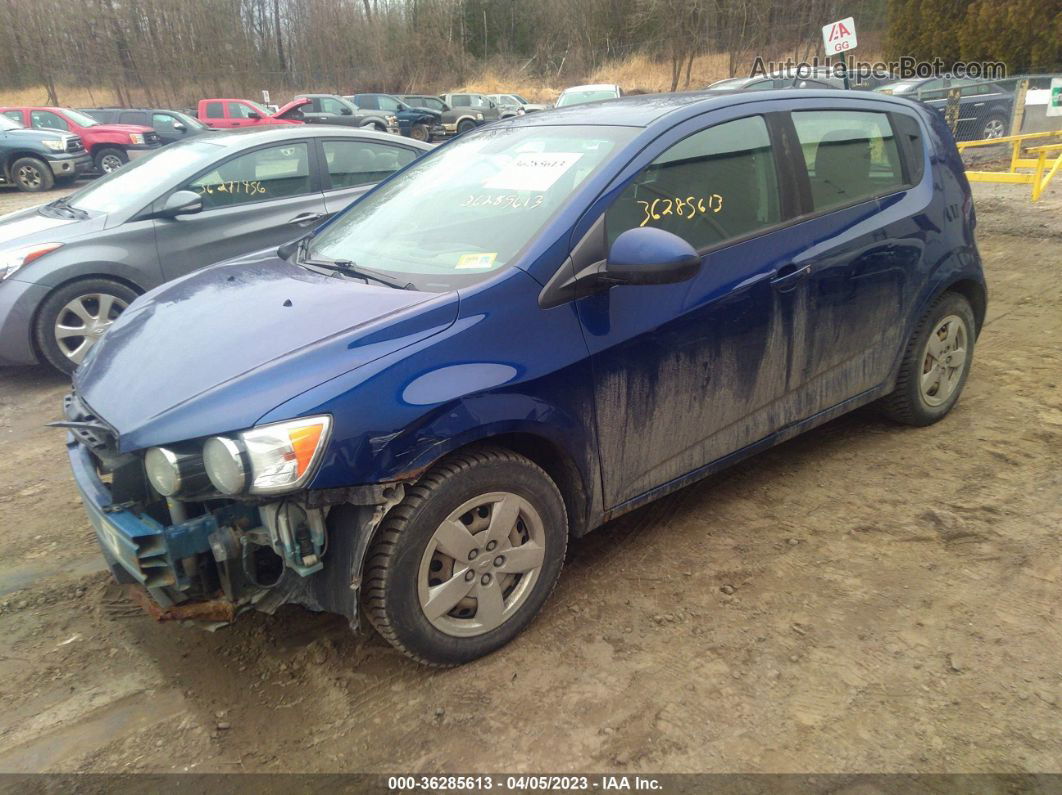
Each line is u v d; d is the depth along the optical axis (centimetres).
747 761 228
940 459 395
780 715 243
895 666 261
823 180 356
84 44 4019
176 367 251
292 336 251
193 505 241
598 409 278
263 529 238
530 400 257
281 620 296
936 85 1564
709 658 268
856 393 379
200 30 4222
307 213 629
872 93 402
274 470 220
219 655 279
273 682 266
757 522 348
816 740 234
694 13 3769
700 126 319
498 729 242
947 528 336
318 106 2698
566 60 4538
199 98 4288
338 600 240
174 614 242
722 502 366
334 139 654
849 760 226
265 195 618
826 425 440
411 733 242
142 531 231
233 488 221
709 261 307
